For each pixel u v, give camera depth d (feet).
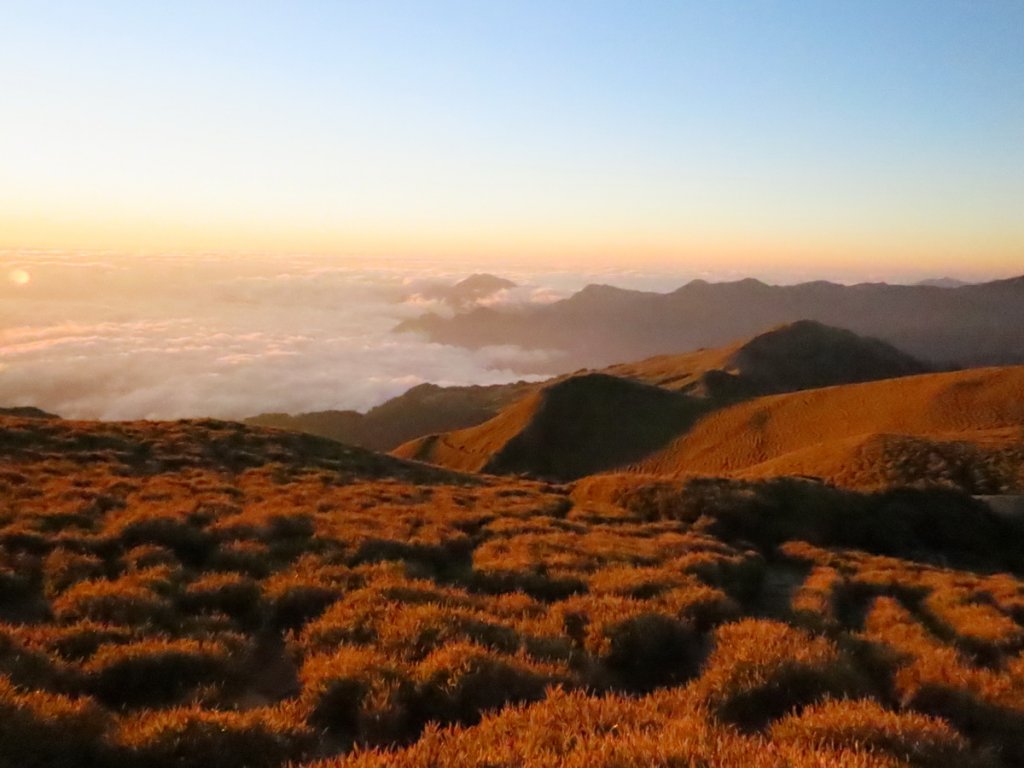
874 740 20.77
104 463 70.95
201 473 72.95
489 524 59.21
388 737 22.09
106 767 18.79
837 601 47.98
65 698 20.83
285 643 30.35
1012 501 97.30
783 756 18.01
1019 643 39.09
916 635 39.32
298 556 43.60
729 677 26.40
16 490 54.95
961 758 20.99
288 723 21.20
